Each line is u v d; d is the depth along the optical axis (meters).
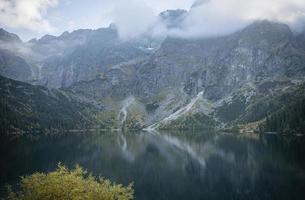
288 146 199.62
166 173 135.88
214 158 175.12
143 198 96.94
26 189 37.41
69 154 176.12
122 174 128.88
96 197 37.50
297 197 89.75
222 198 95.25
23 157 156.62
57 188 35.59
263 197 92.44
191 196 99.19
